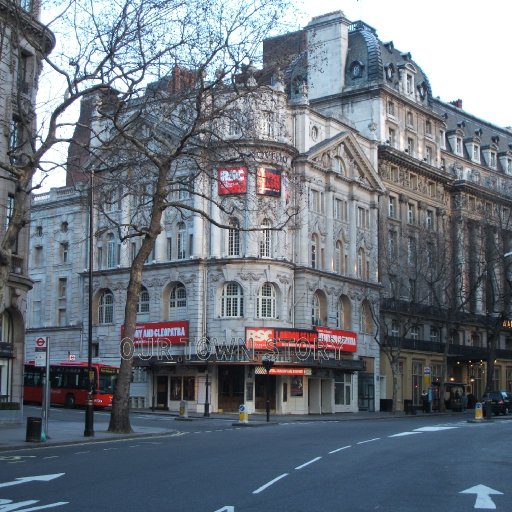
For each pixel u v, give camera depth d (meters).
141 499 12.90
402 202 70.56
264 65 33.91
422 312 69.19
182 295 55.91
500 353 84.25
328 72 70.25
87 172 32.34
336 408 59.38
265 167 52.66
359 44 70.19
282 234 54.41
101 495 13.36
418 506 12.47
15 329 36.34
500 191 79.62
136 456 20.52
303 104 57.69
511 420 48.00
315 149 57.84
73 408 53.81
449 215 78.25
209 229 54.38
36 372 56.59
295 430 33.50
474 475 16.80
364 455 20.80
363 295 63.28
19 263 36.19
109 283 60.19
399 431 32.44
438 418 52.50
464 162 83.31
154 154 32.66
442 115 84.19
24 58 35.66
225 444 24.75
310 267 56.59
